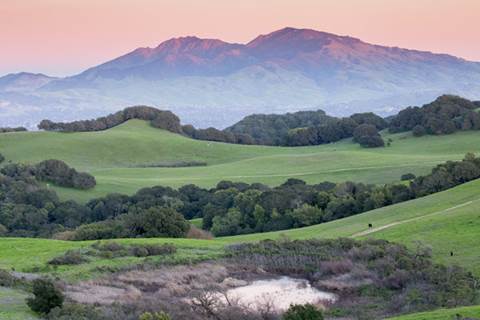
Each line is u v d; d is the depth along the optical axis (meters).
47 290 65.06
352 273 91.44
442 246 99.38
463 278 81.38
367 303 81.12
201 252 104.38
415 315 59.66
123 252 100.88
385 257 95.31
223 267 95.69
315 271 95.94
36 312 64.12
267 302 75.50
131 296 77.88
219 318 71.12
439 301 75.62
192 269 93.88
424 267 88.44
